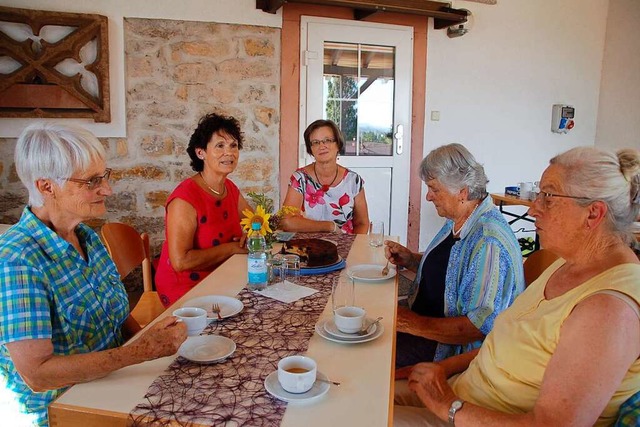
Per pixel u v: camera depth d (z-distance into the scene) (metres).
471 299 1.64
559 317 1.11
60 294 1.22
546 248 1.21
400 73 4.54
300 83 4.24
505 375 1.24
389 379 1.14
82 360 1.09
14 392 1.22
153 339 1.12
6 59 3.54
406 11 4.16
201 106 3.99
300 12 4.15
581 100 5.21
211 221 2.25
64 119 3.65
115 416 0.98
